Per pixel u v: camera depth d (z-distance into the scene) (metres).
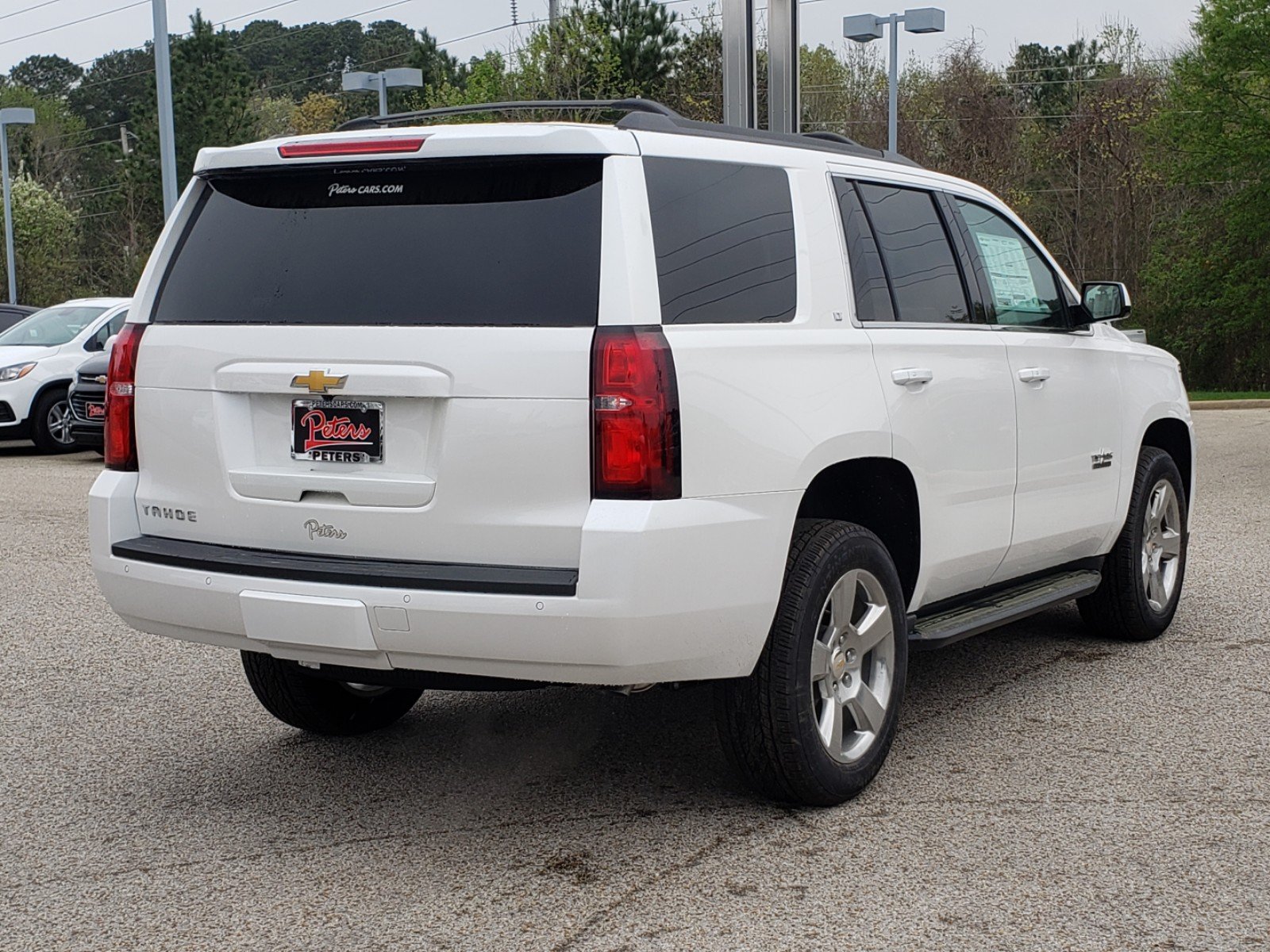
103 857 3.99
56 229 61.62
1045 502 5.47
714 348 3.81
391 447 3.85
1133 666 6.02
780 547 3.95
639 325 3.63
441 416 3.76
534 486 3.67
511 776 4.66
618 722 5.29
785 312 4.18
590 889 3.69
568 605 3.57
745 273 4.07
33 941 3.44
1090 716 5.26
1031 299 5.65
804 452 4.02
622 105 4.24
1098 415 5.85
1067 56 55.00
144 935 3.47
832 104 45.62
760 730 4.08
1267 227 35.53
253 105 84.56
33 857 4.00
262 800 4.46
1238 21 34.22
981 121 41.25
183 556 4.05
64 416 16.27
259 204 4.18
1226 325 37.81
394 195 3.97
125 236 63.75
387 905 3.62
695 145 4.02
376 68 98.94
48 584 8.10
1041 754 4.81
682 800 4.38
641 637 3.63
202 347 4.11
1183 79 35.38
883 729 4.46
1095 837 4.02
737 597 3.82
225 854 3.99
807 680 4.10
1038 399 5.38
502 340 3.70
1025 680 5.82
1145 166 39.53
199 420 4.12
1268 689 5.61
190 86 60.69
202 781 4.65
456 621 3.66
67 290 61.62
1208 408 24.23
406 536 3.81
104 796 4.52
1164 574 6.59
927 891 3.65
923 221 5.05
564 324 3.67
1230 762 4.69
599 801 4.39
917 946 3.32
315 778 4.67
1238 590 7.60
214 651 6.51
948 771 4.64
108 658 6.36
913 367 4.61
